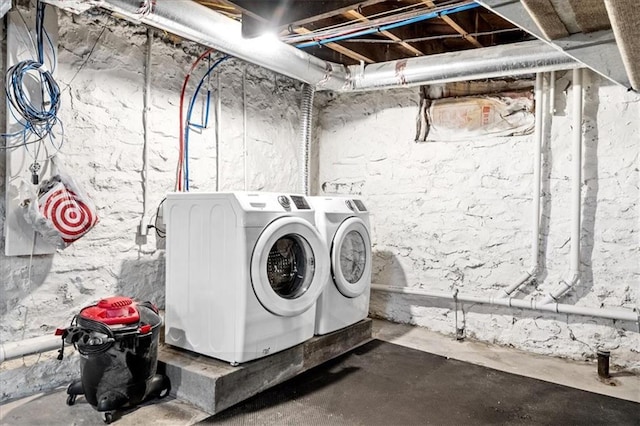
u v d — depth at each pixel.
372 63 3.46
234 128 3.55
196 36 2.51
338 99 4.21
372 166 4.03
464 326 3.57
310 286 2.74
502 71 2.90
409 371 2.84
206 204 2.48
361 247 3.35
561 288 3.12
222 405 2.26
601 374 2.78
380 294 4.03
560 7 1.55
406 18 2.49
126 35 2.81
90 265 2.64
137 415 2.17
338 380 2.68
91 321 2.05
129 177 2.84
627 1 1.27
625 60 1.72
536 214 3.19
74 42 2.55
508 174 3.36
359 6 2.05
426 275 3.76
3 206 2.26
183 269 2.60
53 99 2.37
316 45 3.28
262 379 2.49
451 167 3.61
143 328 2.12
